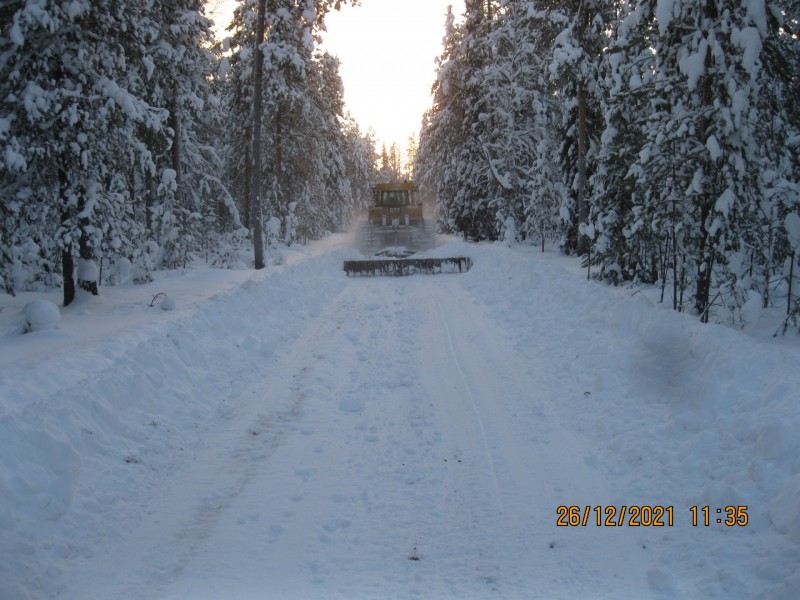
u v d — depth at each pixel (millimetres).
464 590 3643
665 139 8117
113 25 11031
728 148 7613
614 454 5492
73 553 4094
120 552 4145
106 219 11273
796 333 7320
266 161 28734
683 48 8078
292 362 9125
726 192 7547
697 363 6559
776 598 3229
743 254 7953
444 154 33312
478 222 29812
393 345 10086
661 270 10102
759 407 5160
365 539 4270
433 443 5980
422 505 4750
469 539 4242
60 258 12883
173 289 13398
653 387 6535
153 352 7555
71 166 10562
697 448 5059
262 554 4090
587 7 16938
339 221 45344
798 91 8367
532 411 6750
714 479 4645
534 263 15375
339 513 4641
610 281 12391
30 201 10570
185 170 23344
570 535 4250
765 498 4156
